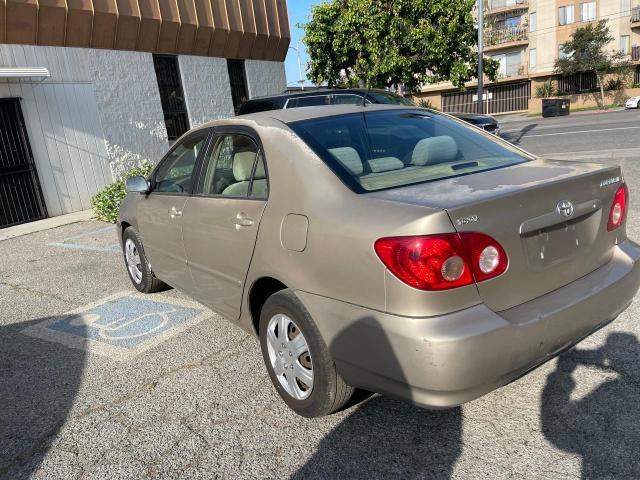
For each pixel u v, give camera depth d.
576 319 2.42
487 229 2.18
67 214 9.84
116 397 3.25
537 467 2.33
